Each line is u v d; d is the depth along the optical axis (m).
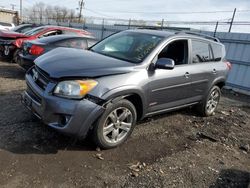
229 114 6.99
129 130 4.17
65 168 3.40
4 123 4.33
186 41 5.21
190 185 3.48
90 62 3.92
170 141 4.66
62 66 3.75
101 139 3.81
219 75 6.08
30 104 3.91
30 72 4.27
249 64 11.11
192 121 5.82
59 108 3.47
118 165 3.65
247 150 4.86
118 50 4.70
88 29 22.59
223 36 12.28
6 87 6.43
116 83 3.76
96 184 3.21
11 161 3.37
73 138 3.97
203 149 4.57
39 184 3.05
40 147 3.76
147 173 3.57
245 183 3.73
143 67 4.20
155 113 4.70
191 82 5.22
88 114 3.55
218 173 3.88
